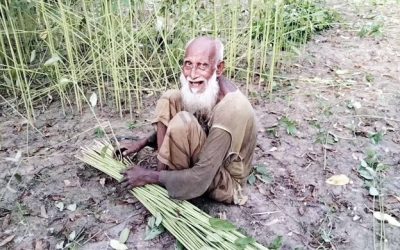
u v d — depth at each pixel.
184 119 2.13
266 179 2.68
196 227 2.16
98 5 3.64
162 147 2.21
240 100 2.12
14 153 2.93
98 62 3.60
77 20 3.46
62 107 3.32
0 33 3.14
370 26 4.75
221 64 2.11
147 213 2.42
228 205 2.47
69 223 2.38
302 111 3.39
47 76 3.54
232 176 2.38
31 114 3.36
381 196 2.57
